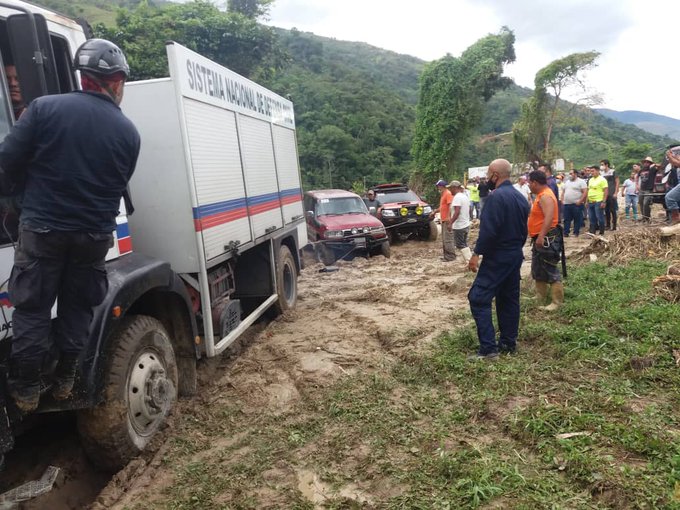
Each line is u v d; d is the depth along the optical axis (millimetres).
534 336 5352
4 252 2818
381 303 8133
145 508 3188
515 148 40188
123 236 4016
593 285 6859
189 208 4723
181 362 4688
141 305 4316
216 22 23312
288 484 3297
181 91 4633
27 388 2664
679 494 2611
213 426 4227
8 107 2902
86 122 2604
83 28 3635
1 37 2895
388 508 2889
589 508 2666
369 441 3656
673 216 10008
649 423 3334
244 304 7141
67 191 2561
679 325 4758
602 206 13094
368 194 16750
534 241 6301
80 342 2889
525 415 3646
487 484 2932
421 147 33906
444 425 3771
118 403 3490
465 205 10883
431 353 5234
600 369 4375
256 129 6617
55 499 3408
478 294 4898
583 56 37156
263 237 6625
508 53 33031
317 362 5438
